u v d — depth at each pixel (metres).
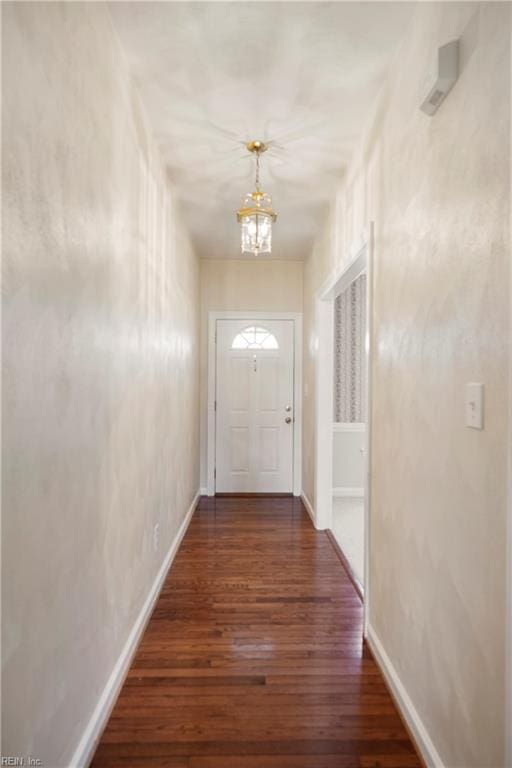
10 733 0.95
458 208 1.21
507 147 0.98
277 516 3.97
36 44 1.03
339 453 4.71
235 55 1.73
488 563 1.05
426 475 1.41
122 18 1.56
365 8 1.52
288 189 2.91
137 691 1.70
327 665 1.87
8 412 0.92
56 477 1.16
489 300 1.05
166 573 2.71
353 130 2.23
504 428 0.99
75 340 1.28
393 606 1.71
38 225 1.04
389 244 1.82
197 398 4.45
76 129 1.28
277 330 4.69
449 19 1.27
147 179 2.17
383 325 1.89
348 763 1.40
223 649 1.97
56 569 1.16
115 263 1.67
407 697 1.55
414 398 1.52
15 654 0.96
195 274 4.20
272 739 1.49
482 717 1.07
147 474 2.22
